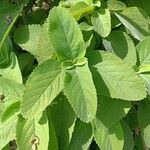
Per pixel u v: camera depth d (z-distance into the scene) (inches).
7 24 14.9
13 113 13.5
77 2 13.4
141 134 13.9
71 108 13.3
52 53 13.3
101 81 12.7
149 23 13.9
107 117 13.0
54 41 12.7
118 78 12.6
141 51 13.8
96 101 12.1
